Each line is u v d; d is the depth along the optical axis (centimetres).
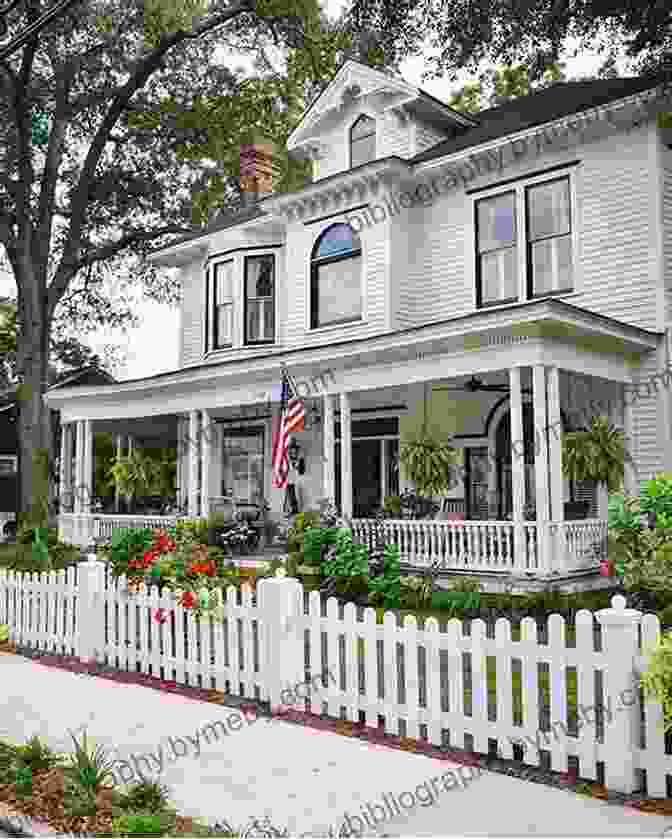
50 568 1532
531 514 1427
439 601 1112
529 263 1477
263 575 1315
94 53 2672
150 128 2861
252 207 2248
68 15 2470
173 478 2314
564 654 518
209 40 2764
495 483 1564
